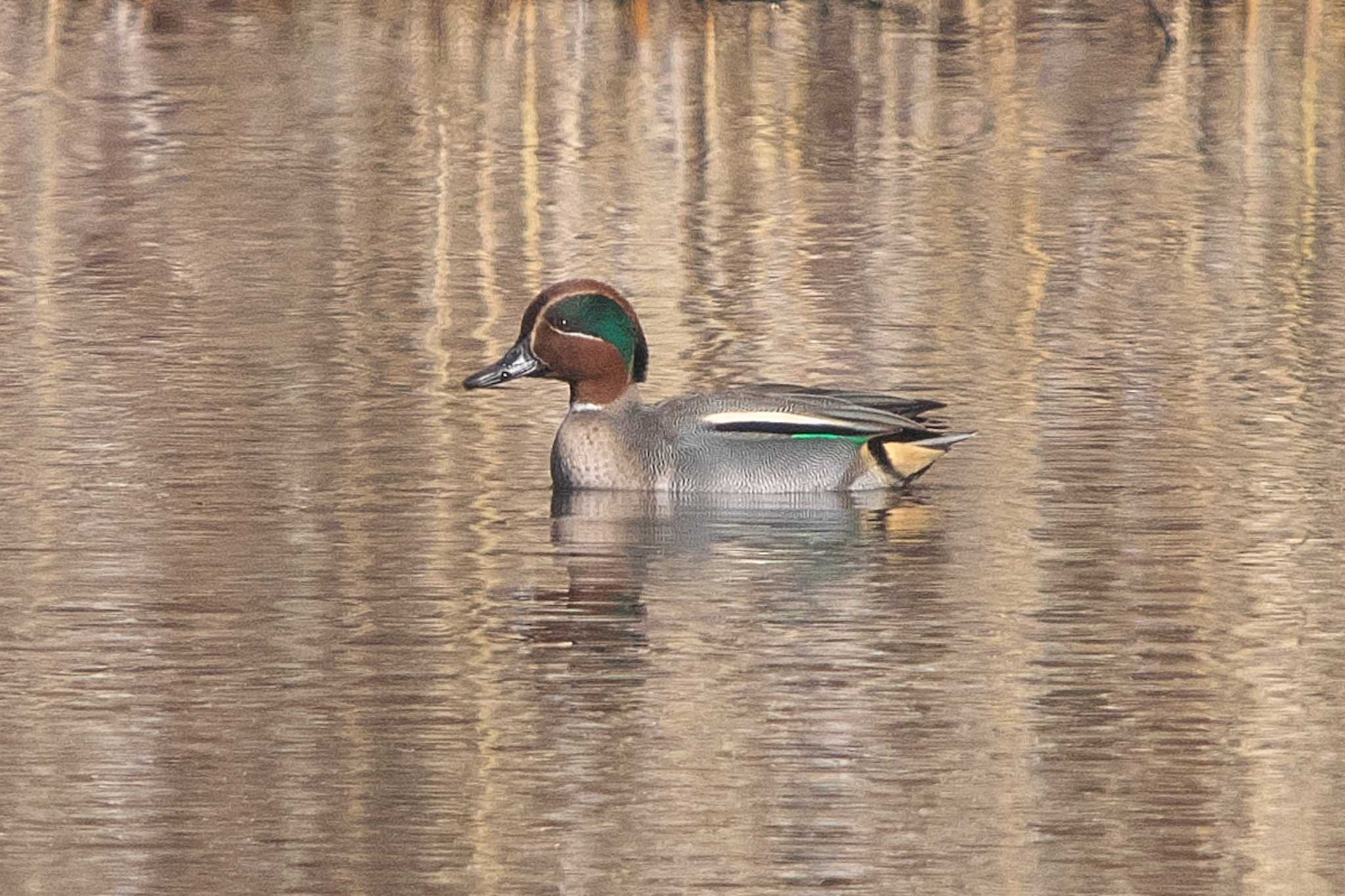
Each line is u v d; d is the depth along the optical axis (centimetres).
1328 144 2769
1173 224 2366
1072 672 1148
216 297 2028
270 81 3066
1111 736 1063
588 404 1524
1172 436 1622
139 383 1744
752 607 1252
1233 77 3148
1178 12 3522
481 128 2794
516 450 1605
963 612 1245
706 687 1127
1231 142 2784
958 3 3594
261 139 2733
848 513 1460
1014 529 1409
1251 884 912
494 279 2095
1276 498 1470
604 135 2767
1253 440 1612
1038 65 3231
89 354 1828
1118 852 939
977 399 1725
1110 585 1292
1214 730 1071
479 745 1051
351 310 1984
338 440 1608
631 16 3416
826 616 1236
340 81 3069
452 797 993
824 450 1516
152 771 1023
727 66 3175
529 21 3441
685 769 1027
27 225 2300
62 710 1093
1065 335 1925
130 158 2625
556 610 1247
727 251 2220
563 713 1092
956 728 1076
